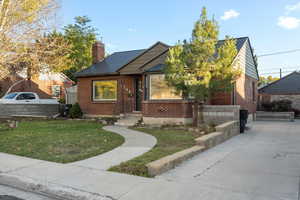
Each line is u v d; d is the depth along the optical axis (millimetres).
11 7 12039
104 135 9562
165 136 9062
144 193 3975
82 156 6383
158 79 12633
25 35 12820
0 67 12773
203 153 6828
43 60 14297
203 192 3973
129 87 16031
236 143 8391
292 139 9117
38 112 17969
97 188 4227
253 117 18109
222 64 10484
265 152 6922
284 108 19391
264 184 4324
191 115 12156
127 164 5438
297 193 3896
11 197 4172
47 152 6898
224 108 11398
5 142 8352
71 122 14781
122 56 19297
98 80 17281
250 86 17453
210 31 10391
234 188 4141
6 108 16500
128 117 15141
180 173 5020
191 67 10477
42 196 4230
